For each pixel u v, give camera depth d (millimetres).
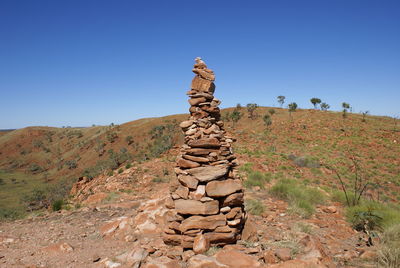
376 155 39656
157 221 7184
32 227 8562
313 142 48031
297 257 4832
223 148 5832
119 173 23656
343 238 6836
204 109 6055
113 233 7082
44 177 102625
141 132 111562
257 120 77938
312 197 11281
